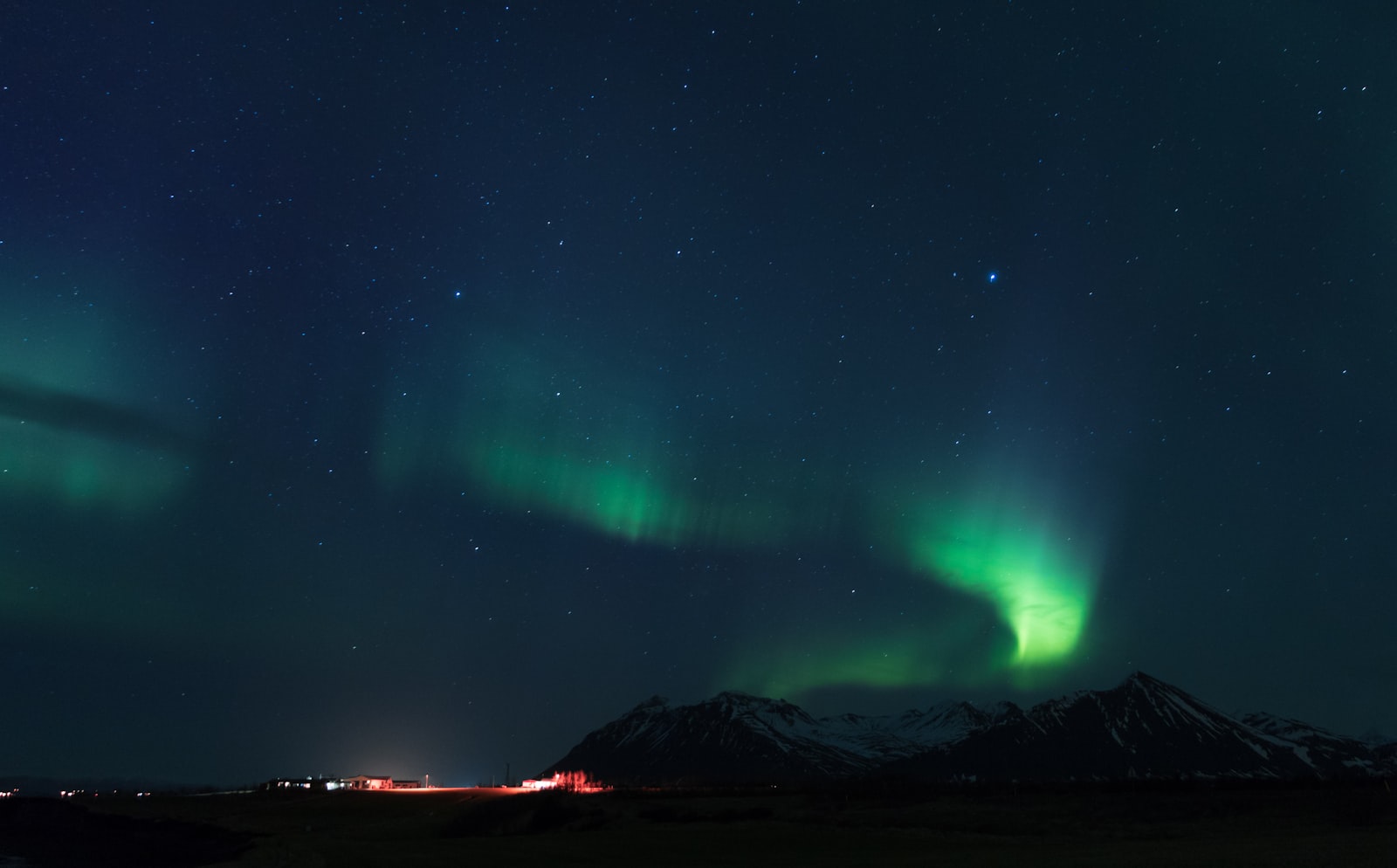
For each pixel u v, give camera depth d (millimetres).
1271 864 30703
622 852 52500
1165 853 38031
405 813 93688
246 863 56969
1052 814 73125
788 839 60094
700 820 79312
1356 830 52188
